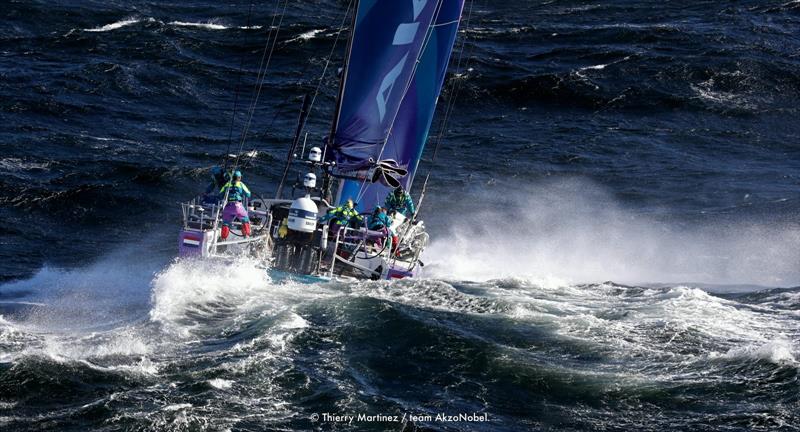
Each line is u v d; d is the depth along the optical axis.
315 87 178.75
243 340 59.69
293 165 136.00
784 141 161.38
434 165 142.75
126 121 152.12
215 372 54.44
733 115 172.75
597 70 190.88
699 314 70.69
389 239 78.50
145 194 116.81
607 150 154.50
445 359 59.12
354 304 66.81
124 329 61.22
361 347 60.03
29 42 193.38
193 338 60.00
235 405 51.12
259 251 75.88
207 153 137.62
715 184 138.25
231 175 76.12
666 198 131.88
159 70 181.62
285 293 69.94
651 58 196.25
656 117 172.38
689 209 126.69
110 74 175.00
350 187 89.25
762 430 51.69
